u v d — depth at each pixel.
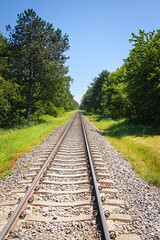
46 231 3.03
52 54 20.84
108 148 9.56
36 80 21.28
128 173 5.93
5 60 17.42
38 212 3.58
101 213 3.29
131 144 10.61
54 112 37.56
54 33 20.77
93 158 7.24
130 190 4.64
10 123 19.12
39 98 23.16
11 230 2.99
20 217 3.34
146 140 11.70
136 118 21.33
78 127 18.94
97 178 5.23
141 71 17.58
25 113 23.08
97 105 56.06
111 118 29.67
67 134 13.71
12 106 20.91
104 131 16.80
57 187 4.71
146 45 17.72
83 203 3.86
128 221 3.34
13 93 16.98
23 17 18.77
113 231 2.96
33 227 3.12
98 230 3.02
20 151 8.63
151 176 5.61
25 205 3.69
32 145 10.00
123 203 3.93
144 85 16.94
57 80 21.97
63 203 3.88
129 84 18.94
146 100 17.38
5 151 8.36
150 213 3.65
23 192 4.36
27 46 18.50
